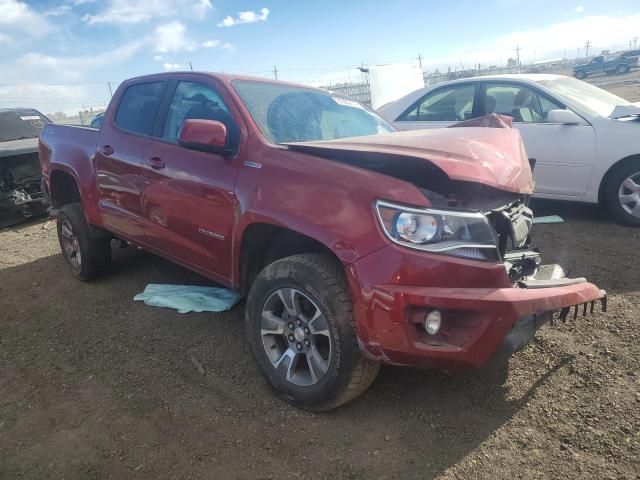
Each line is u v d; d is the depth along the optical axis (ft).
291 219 8.38
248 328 9.36
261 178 9.11
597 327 11.01
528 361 9.98
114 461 7.80
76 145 14.67
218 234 10.02
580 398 8.76
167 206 11.23
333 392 8.18
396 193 7.55
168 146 11.45
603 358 9.86
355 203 7.75
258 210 8.91
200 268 11.05
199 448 8.03
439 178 8.03
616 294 12.51
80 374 10.35
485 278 7.49
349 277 7.63
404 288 7.27
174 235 11.31
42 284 15.60
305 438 8.16
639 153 17.03
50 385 9.98
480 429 8.18
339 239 7.75
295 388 8.70
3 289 15.47
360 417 8.59
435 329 7.40
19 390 9.86
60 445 8.19
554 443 7.77
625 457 7.39
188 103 11.49
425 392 9.20
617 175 17.65
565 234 17.40
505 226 8.63
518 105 19.61
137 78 13.53
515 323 7.68
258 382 9.78
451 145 8.63
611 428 7.98
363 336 7.62
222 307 12.87
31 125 29.43
